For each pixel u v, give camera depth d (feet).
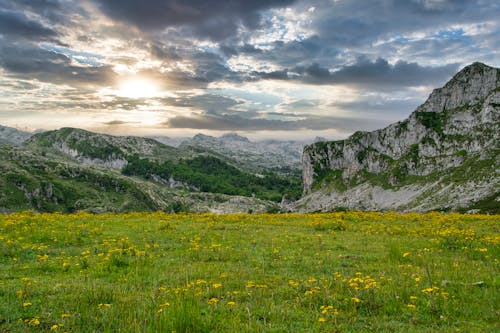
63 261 53.42
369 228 93.35
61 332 28.30
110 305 33.50
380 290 38.81
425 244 69.67
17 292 36.60
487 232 87.66
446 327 30.14
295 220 111.96
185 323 28.45
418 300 35.94
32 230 76.18
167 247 65.77
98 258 55.16
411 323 31.32
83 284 41.22
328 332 29.01
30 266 50.24
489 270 49.34
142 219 109.60
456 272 47.39
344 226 93.20
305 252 62.34
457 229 86.22
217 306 34.47
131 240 71.67
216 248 63.82
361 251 63.87
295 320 31.73
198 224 98.68
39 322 30.17
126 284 41.34
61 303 34.65
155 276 45.16
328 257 57.93
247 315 32.24
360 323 31.32
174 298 34.19
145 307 33.04
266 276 46.47
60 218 103.91
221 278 44.16
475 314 32.94
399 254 57.72
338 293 38.81
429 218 121.08
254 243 71.10
